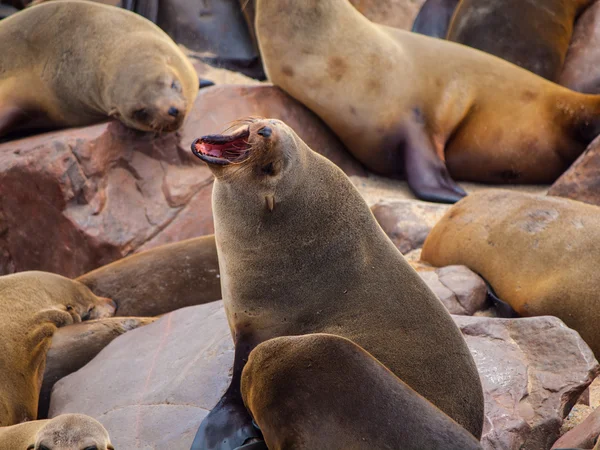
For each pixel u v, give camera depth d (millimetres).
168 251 30812
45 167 34000
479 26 46688
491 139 40188
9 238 35469
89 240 34188
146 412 20719
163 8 50094
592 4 47719
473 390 18625
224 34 49812
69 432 16953
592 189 34250
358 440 15133
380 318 18922
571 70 46125
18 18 39406
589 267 25672
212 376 21156
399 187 39750
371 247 19703
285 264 19484
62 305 27188
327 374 15914
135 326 26578
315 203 19391
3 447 18688
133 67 35875
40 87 38438
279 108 39250
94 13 38406
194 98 38000
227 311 20484
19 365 24156
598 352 25641
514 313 26781
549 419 20781
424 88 39344
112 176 35344
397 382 15633
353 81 38688
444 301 26234
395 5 54844
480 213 29125
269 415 16188
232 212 19406
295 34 38469
